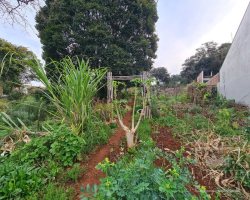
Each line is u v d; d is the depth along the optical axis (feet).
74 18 37.50
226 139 13.10
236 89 31.19
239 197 7.52
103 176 8.57
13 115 17.02
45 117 17.60
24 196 6.96
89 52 37.96
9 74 24.81
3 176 7.25
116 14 41.29
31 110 18.86
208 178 8.76
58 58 40.19
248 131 14.35
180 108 26.66
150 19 46.75
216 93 41.70
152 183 5.24
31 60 11.34
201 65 114.01
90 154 10.70
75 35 37.47
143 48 44.47
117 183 5.21
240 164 8.85
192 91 35.53
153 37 49.37
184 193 5.25
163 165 9.27
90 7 38.22
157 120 18.93
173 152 10.80
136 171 5.44
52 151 9.18
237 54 30.63
